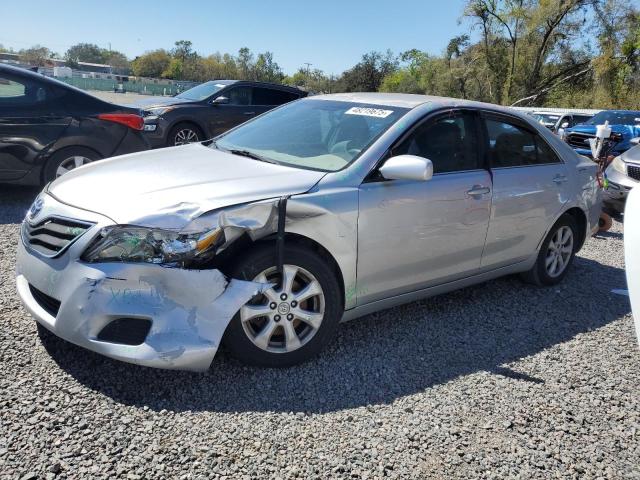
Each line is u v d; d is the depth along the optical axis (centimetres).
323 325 334
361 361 347
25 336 338
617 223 842
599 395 329
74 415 270
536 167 468
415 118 386
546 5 3462
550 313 450
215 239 293
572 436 288
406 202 362
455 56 4250
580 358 374
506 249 446
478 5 3641
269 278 317
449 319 423
